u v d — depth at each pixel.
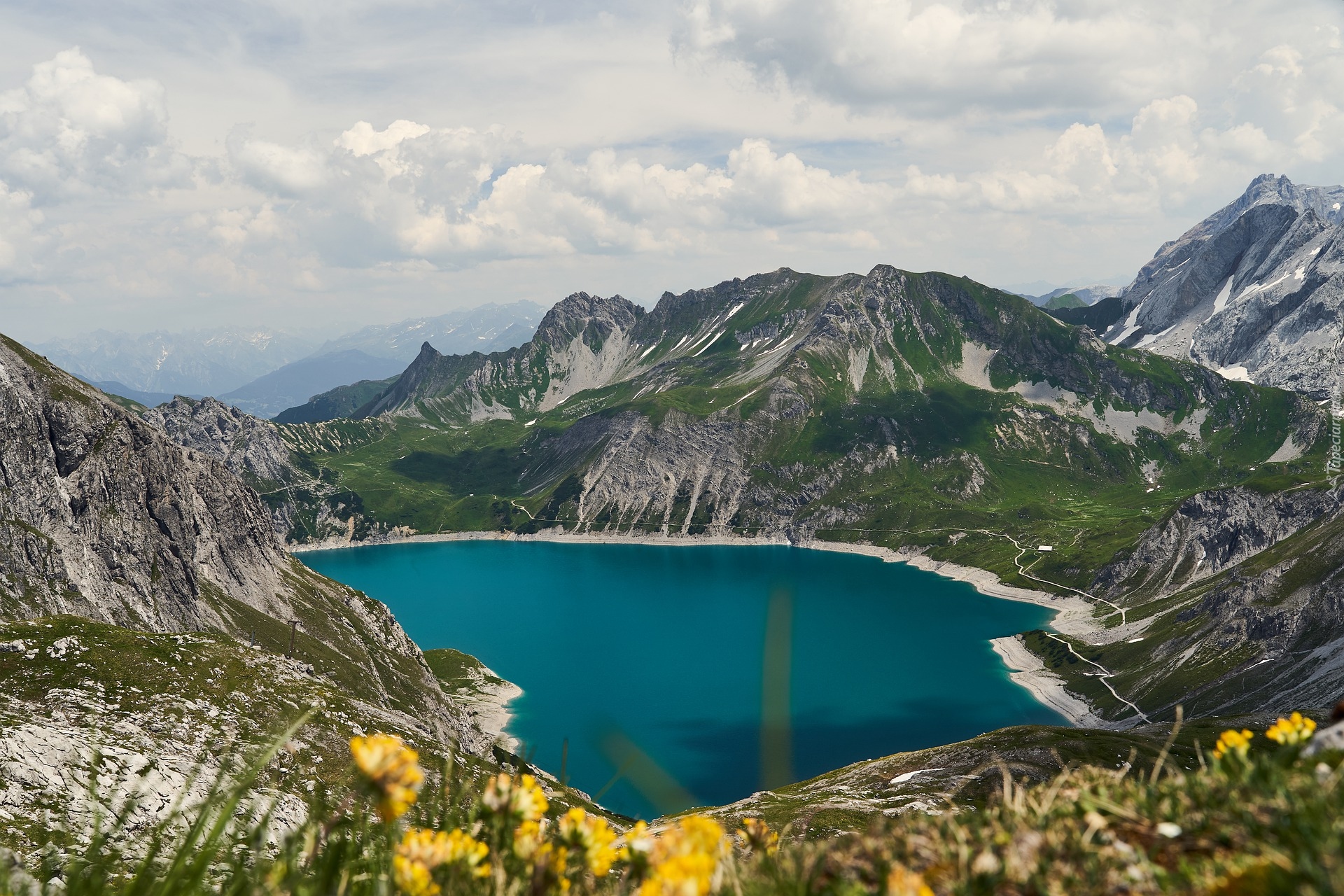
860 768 120.25
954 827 4.17
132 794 4.16
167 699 75.56
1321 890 3.04
